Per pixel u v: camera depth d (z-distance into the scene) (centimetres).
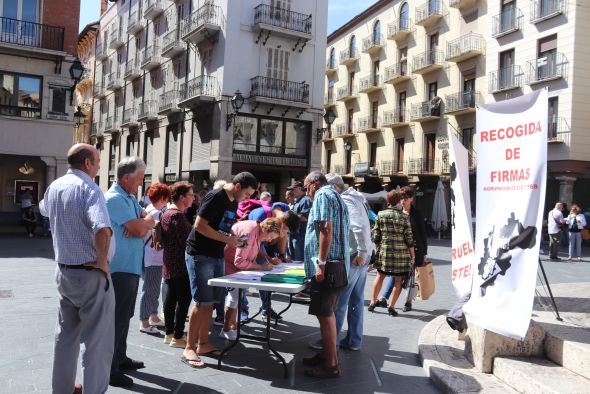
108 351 373
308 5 2562
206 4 2473
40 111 2144
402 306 805
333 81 4138
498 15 2561
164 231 540
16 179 2228
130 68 3625
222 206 484
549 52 2339
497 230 467
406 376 475
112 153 3934
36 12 2139
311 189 505
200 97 2398
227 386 434
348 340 560
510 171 461
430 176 3008
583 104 2248
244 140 2419
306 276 471
